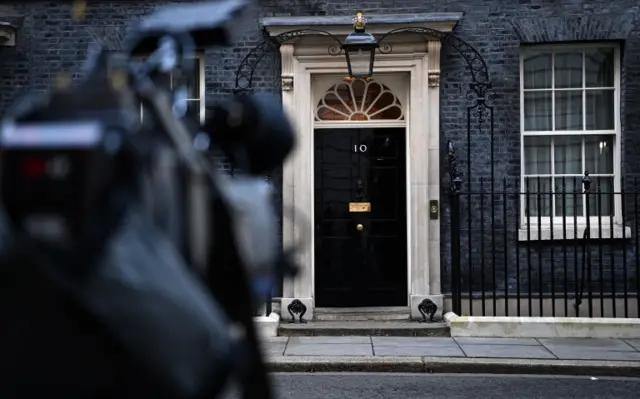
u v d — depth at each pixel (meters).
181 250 1.40
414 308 9.12
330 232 9.58
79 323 1.24
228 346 1.33
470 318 8.59
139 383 1.24
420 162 9.18
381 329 8.68
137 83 1.46
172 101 1.58
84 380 1.24
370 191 9.57
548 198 9.53
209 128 1.71
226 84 9.40
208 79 9.40
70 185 1.20
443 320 9.05
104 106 1.34
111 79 1.42
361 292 9.54
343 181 9.58
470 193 8.82
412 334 8.64
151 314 1.24
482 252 8.88
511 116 9.23
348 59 8.54
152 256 1.27
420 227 9.16
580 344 8.15
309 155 9.28
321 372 7.36
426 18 8.96
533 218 9.50
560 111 9.57
